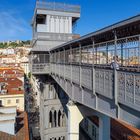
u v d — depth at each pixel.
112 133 14.77
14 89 39.31
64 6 25.25
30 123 34.16
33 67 22.20
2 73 59.62
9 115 13.52
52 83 23.34
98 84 7.61
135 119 5.44
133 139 12.64
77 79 10.16
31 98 56.31
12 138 11.89
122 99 5.88
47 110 23.08
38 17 25.33
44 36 24.12
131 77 5.42
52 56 19.84
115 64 6.18
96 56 7.93
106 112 7.20
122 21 5.68
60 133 23.20
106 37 7.70
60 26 25.11
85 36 8.55
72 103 11.45
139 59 5.23
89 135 20.81
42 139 24.22
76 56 10.59
